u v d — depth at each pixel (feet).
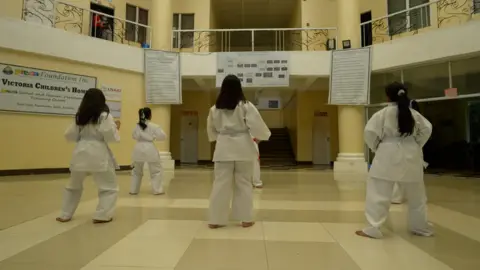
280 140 59.36
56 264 6.93
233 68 36.06
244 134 10.59
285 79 35.60
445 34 28.17
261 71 35.88
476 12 29.60
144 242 8.66
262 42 64.59
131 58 34.78
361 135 34.40
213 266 6.87
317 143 48.98
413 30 35.96
